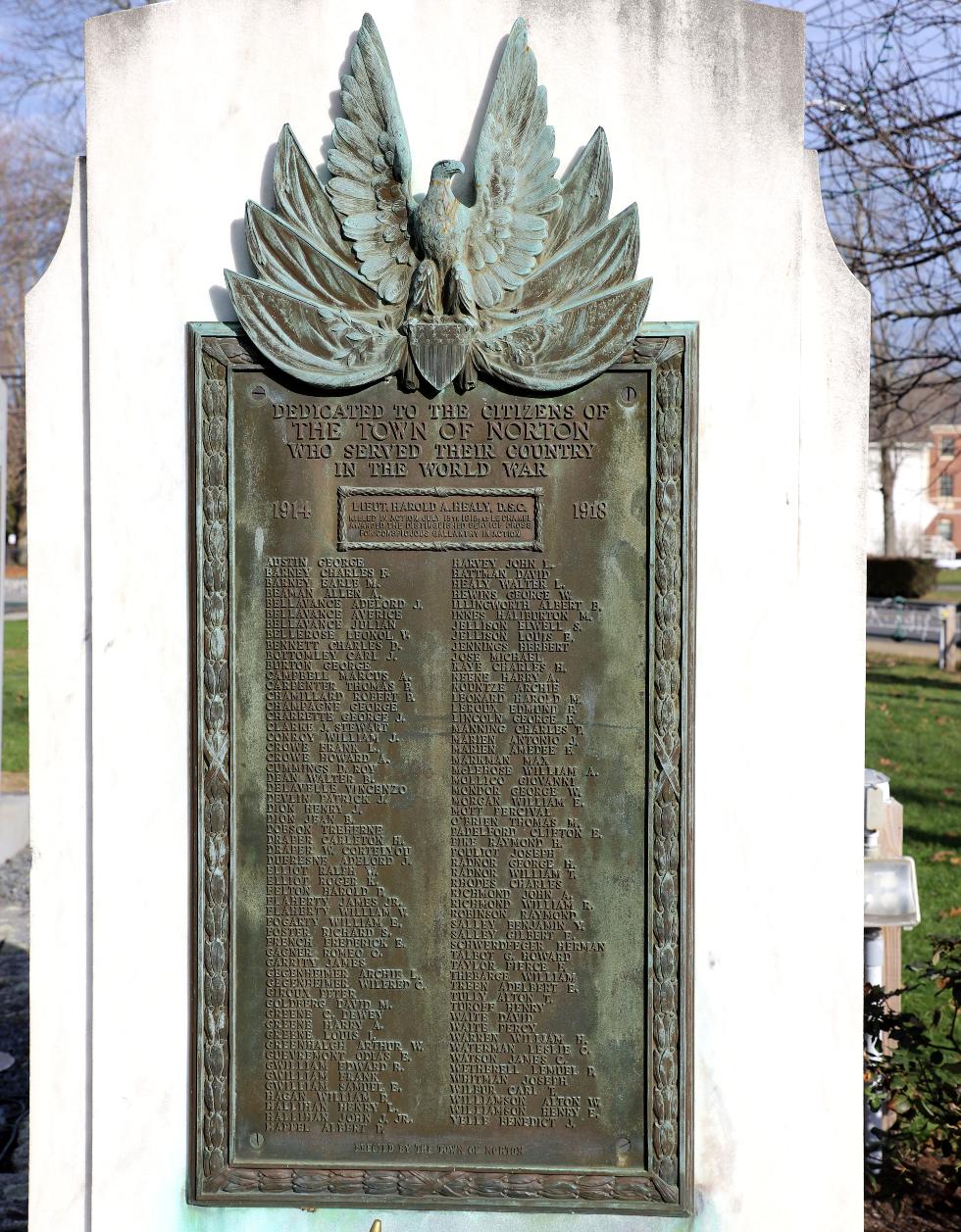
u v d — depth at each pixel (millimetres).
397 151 3957
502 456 4043
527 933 4109
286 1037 4129
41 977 4207
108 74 4008
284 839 4102
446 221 3930
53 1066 4219
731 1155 4137
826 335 4031
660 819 4051
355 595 4066
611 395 4020
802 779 4082
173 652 4098
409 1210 4117
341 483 4051
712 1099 4133
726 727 4086
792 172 3979
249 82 4020
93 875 4125
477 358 3984
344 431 4043
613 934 4094
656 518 4008
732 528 4059
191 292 4051
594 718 4062
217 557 4043
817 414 4043
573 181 3992
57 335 4121
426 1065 4133
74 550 4156
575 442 4031
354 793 4094
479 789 4090
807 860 4090
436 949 4113
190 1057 4129
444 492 4039
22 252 24188
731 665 4074
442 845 4102
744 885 4102
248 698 4078
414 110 4031
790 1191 4141
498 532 4055
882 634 28594
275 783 4090
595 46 3992
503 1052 4125
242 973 4121
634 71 3992
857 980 4102
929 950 8164
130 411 4062
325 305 4000
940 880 9617
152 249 4043
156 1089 4145
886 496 35781
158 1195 4148
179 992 4125
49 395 4129
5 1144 5805
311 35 4004
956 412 13617
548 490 4039
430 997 4125
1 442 9930
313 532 4055
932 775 13461
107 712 4102
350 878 4113
